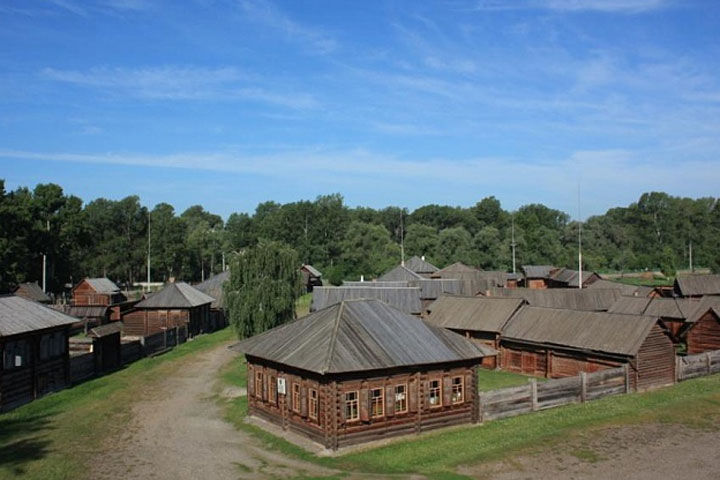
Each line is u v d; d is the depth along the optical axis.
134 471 25.41
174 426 33.47
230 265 59.56
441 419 32.41
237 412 36.47
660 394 41.22
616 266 175.62
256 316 56.81
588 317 48.72
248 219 179.62
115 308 81.00
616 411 36.12
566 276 125.69
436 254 149.88
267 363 33.94
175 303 73.12
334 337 30.80
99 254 145.38
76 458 27.19
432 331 34.28
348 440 29.02
